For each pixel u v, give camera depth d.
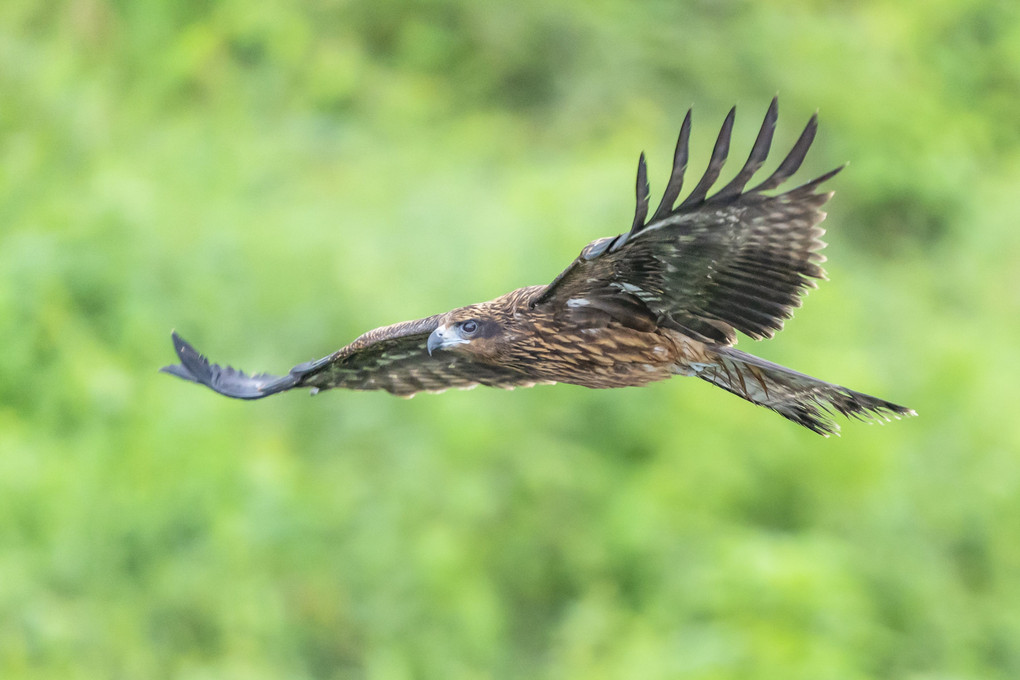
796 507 15.56
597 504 14.55
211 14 20.81
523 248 15.91
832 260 21.83
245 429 14.38
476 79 21.09
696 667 13.15
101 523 13.44
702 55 22.86
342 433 14.47
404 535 13.72
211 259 15.65
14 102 18.20
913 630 15.06
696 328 8.52
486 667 13.36
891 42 26.88
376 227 16.84
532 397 15.08
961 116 26.91
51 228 16.11
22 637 12.58
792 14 25.62
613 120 20.88
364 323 15.31
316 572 13.51
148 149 18.47
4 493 13.38
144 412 14.40
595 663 13.45
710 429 15.43
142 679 12.71
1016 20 28.27
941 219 24.61
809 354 17.45
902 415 8.10
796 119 23.59
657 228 7.70
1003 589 15.85
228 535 13.27
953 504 16.39
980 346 20.30
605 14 22.66
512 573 14.15
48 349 14.90
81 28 19.89
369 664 13.05
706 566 14.31
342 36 20.88
